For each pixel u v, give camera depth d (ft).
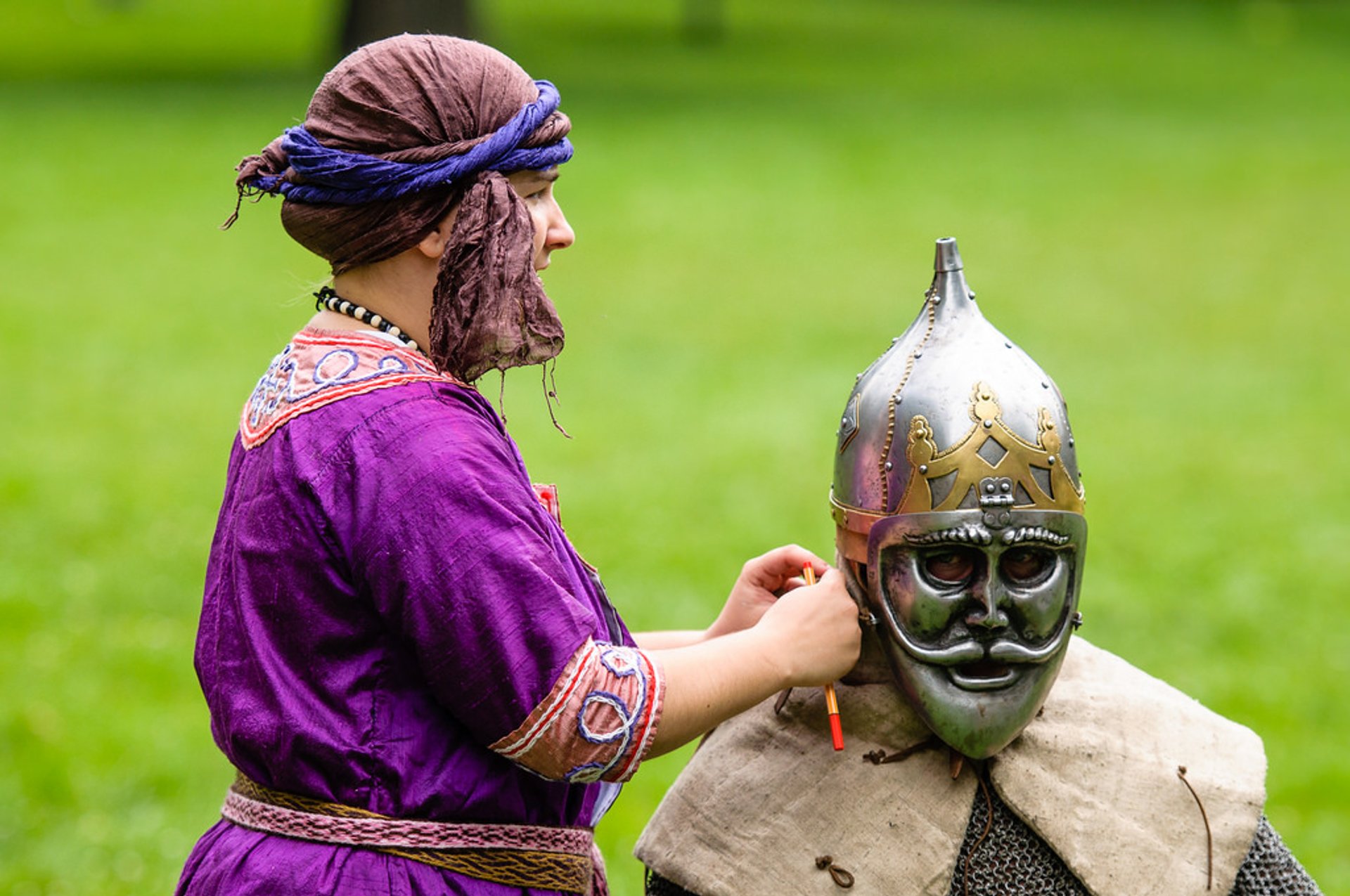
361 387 16.21
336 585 15.92
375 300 16.79
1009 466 16.07
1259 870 17.97
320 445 16.02
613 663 15.67
